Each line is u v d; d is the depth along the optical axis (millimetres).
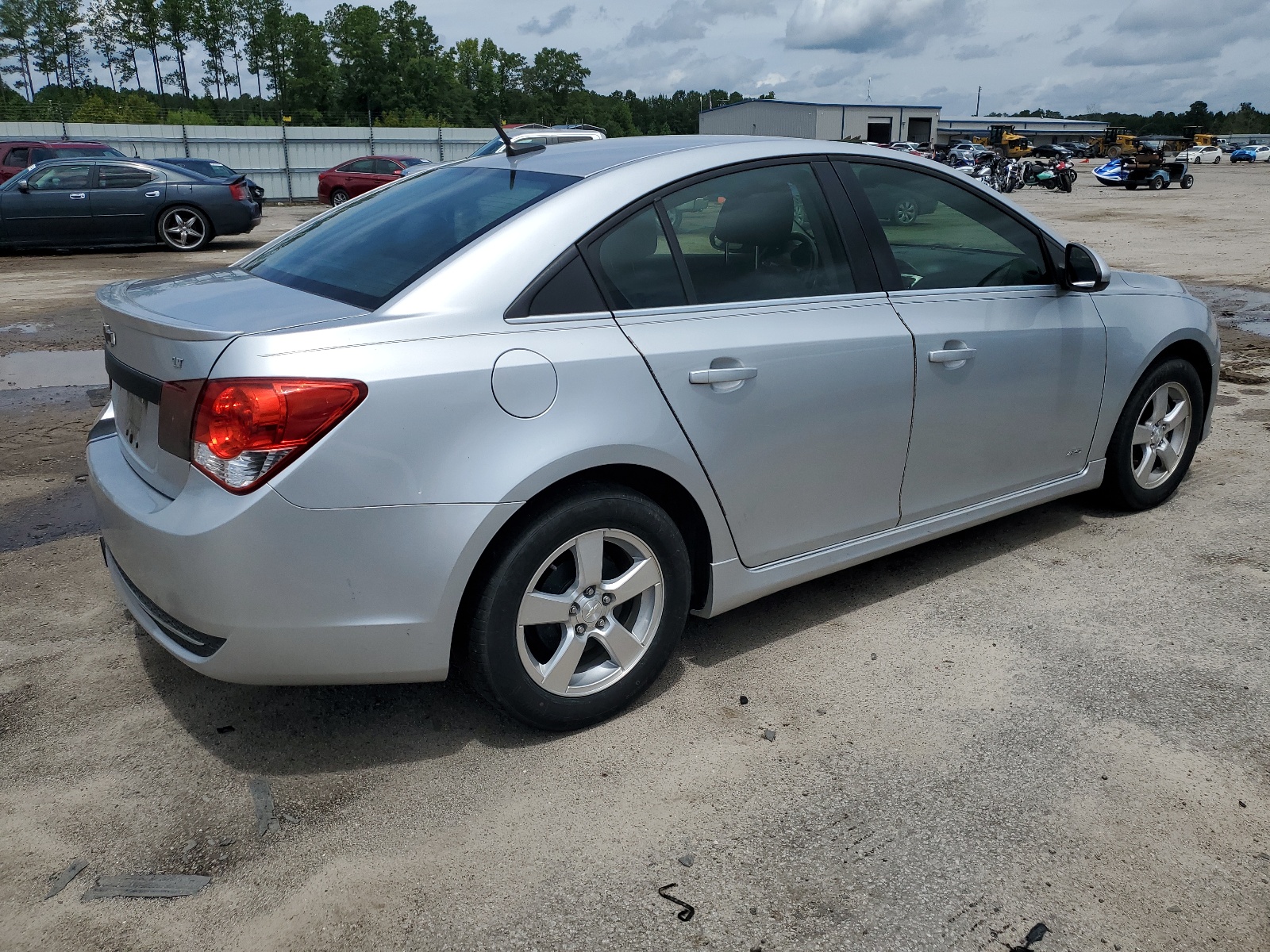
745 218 2840
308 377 2152
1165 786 2418
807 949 1936
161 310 2477
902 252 3186
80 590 3539
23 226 14414
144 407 2467
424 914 2035
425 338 2287
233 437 2139
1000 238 3465
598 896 2078
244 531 2146
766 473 2824
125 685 2918
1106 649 3088
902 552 3887
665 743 2629
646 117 177000
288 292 2588
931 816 2320
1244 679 2896
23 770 2508
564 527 2443
